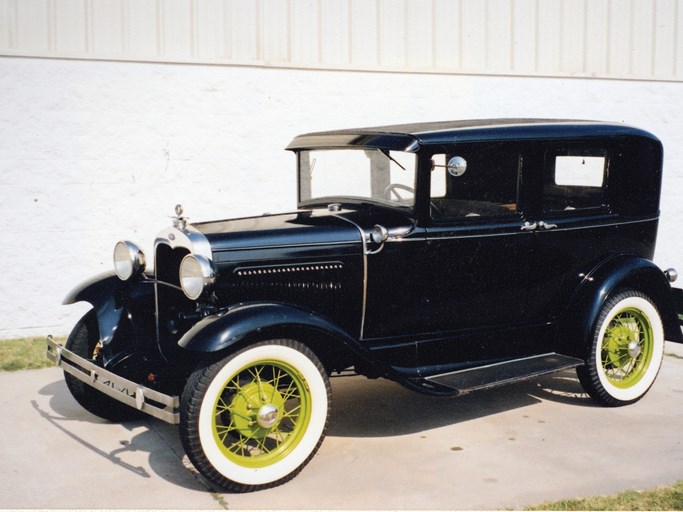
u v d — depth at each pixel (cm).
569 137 488
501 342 492
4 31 655
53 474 411
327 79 752
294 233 430
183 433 375
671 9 873
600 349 505
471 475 409
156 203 708
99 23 680
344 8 751
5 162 662
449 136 450
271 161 741
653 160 535
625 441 457
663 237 888
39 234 677
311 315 404
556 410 514
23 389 552
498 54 812
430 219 450
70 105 675
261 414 395
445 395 428
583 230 502
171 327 449
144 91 695
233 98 723
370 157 469
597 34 848
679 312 555
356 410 515
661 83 876
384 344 458
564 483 397
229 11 714
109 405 489
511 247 476
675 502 372
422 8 779
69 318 692
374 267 443
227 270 411
